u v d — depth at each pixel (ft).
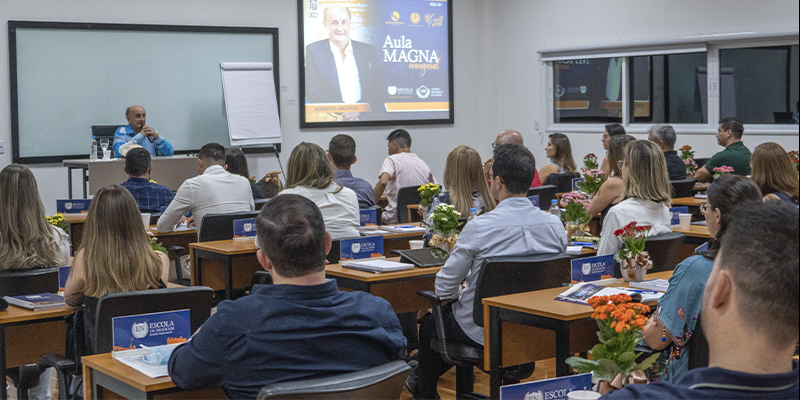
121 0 26.55
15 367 9.39
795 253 2.91
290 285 5.57
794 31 24.79
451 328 10.41
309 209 5.73
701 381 3.05
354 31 31.32
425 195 15.84
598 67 31.24
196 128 28.22
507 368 10.15
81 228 17.25
